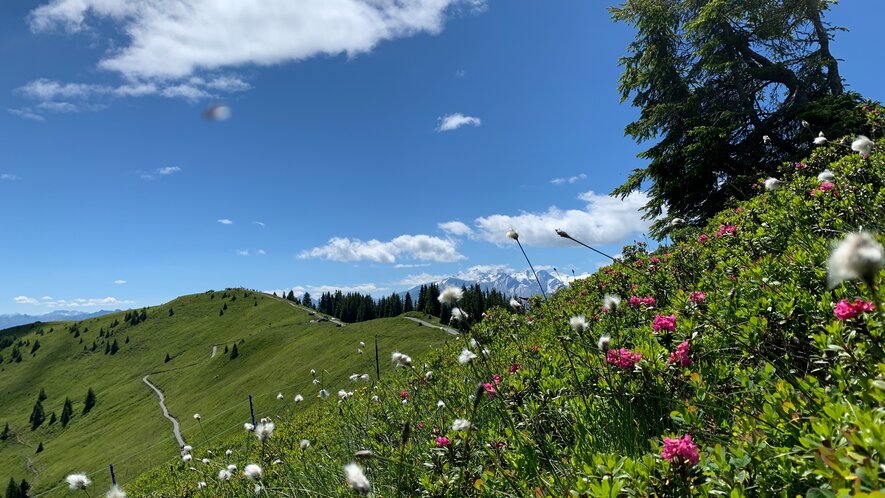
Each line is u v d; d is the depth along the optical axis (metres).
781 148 18.95
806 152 16.48
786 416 2.19
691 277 6.63
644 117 23.38
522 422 3.78
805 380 2.52
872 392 1.92
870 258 1.11
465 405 5.15
